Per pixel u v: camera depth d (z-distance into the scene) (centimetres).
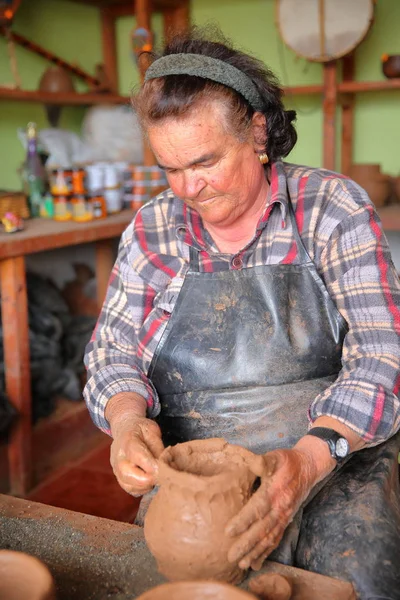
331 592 102
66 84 355
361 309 134
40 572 93
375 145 387
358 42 318
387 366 127
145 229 151
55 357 321
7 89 310
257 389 140
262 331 138
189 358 142
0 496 138
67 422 316
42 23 380
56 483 288
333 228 137
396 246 389
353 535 113
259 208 140
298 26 329
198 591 91
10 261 264
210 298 140
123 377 144
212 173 126
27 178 323
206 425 143
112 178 338
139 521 141
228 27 404
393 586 107
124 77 431
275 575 101
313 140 401
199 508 99
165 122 122
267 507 101
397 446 136
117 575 110
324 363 140
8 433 276
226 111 122
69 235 286
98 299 383
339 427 120
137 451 115
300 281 138
